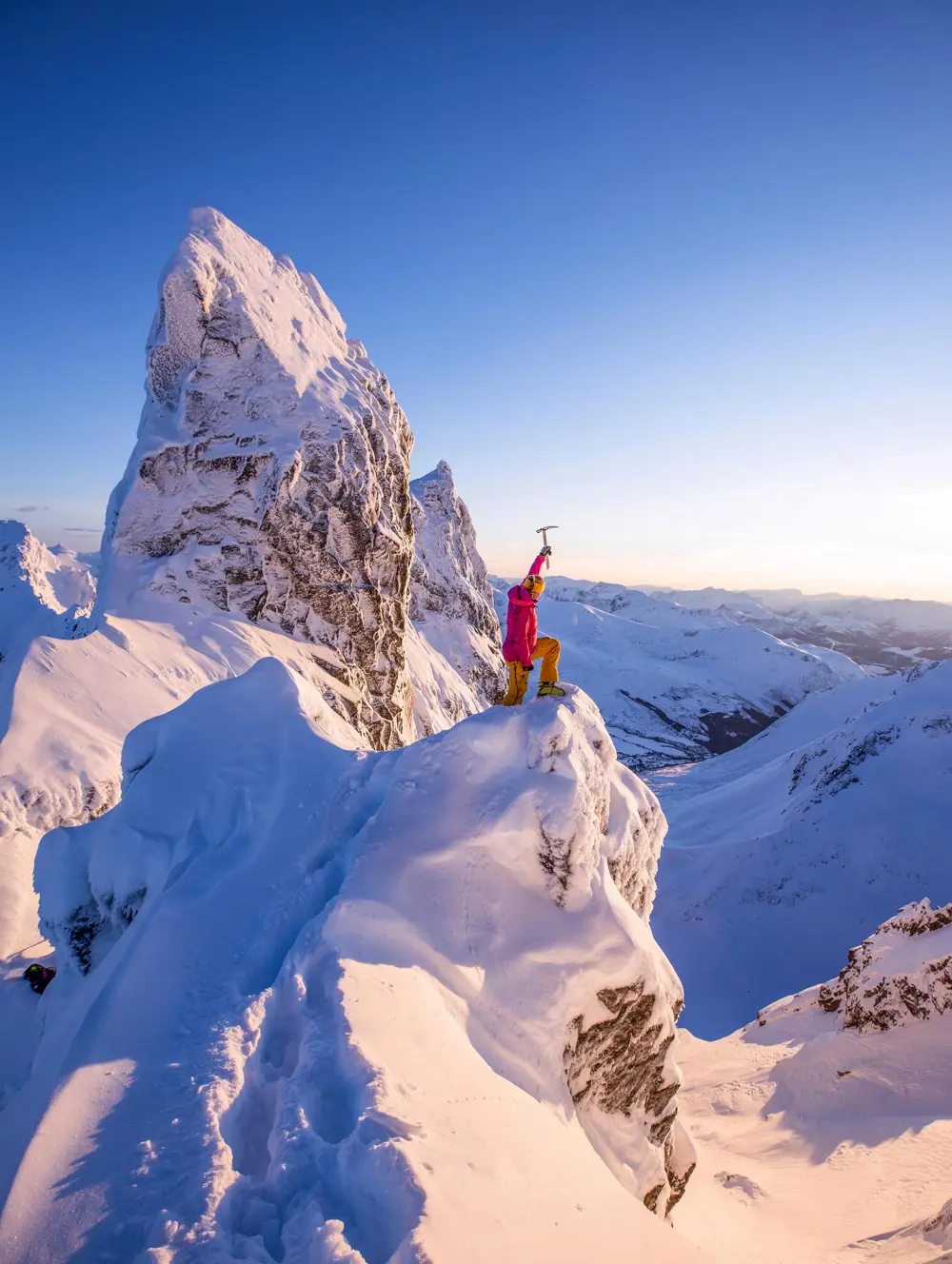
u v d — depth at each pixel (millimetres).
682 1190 8969
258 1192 4102
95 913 8555
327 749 8477
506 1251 3826
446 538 92938
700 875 62406
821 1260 11156
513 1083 6055
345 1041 4973
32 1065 7621
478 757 7652
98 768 21000
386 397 37938
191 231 33406
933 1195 13898
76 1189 4059
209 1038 5152
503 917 6992
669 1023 7758
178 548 30562
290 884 6930
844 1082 20891
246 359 31938
